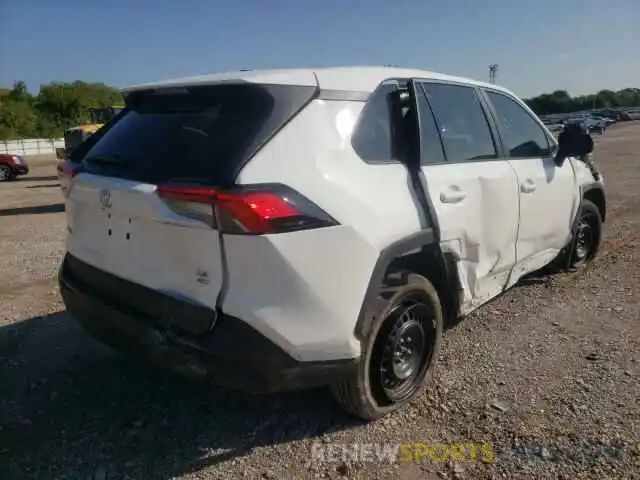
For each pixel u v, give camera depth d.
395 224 2.94
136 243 2.79
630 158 19.69
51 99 76.50
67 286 3.29
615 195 10.76
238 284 2.49
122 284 2.90
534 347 4.02
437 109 3.53
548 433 2.96
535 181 4.34
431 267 3.35
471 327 4.39
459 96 3.80
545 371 3.65
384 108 3.15
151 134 2.93
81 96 77.50
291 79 2.77
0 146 46.59
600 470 2.66
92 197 2.95
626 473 2.63
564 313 4.66
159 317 2.72
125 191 2.71
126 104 3.39
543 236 4.60
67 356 3.96
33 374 3.70
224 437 3.01
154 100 3.14
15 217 10.96
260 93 2.68
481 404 3.27
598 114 74.31
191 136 2.73
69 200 3.26
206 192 2.44
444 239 3.29
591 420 3.07
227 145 2.58
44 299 5.21
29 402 3.35
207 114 2.79
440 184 3.30
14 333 4.37
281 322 2.53
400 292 3.00
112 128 3.32
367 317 2.82
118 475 2.71
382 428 3.08
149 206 2.62
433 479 2.66
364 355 2.88
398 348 3.14
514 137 4.36
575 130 4.71
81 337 4.29
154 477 2.70
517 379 3.55
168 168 2.68
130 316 2.82
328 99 2.86
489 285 3.97
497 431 3.00
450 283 3.47
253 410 3.27
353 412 3.06
